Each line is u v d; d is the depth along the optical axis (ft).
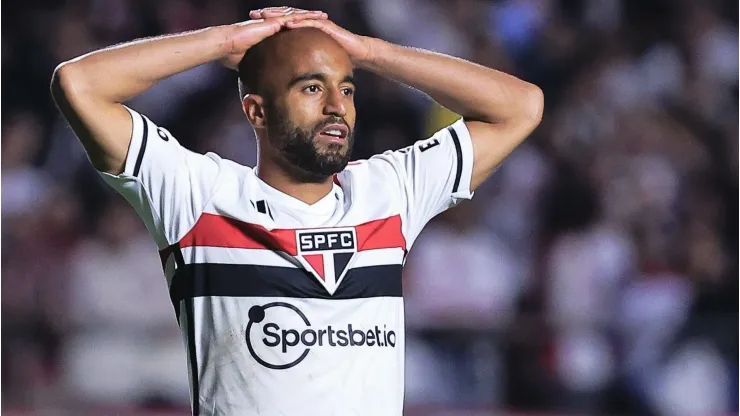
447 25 139.13
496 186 121.90
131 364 102.94
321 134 46.11
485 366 102.89
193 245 46.24
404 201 48.60
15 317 105.19
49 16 137.80
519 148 126.21
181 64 46.09
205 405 45.70
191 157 47.21
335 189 48.26
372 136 125.70
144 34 139.95
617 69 139.64
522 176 123.65
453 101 50.11
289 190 47.37
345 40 48.16
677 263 116.37
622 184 126.11
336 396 45.32
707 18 145.48
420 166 49.37
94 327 104.63
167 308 104.83
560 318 105.70
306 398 45.11
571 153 130.21
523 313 107.14
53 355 104.06
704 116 138.31
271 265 45.91
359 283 46.44
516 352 103.30
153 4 140.05
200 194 46.55
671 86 140.05
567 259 110.83
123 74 45.32
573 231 116.57
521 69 139.54
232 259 45.91
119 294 104.99
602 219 122.42
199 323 45.98
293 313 45.60
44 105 133.49
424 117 127.34
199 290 46.03
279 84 46.34
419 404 97.91
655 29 144.05
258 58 47.06
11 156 125.29
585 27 143.43
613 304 109.29
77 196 121.29
